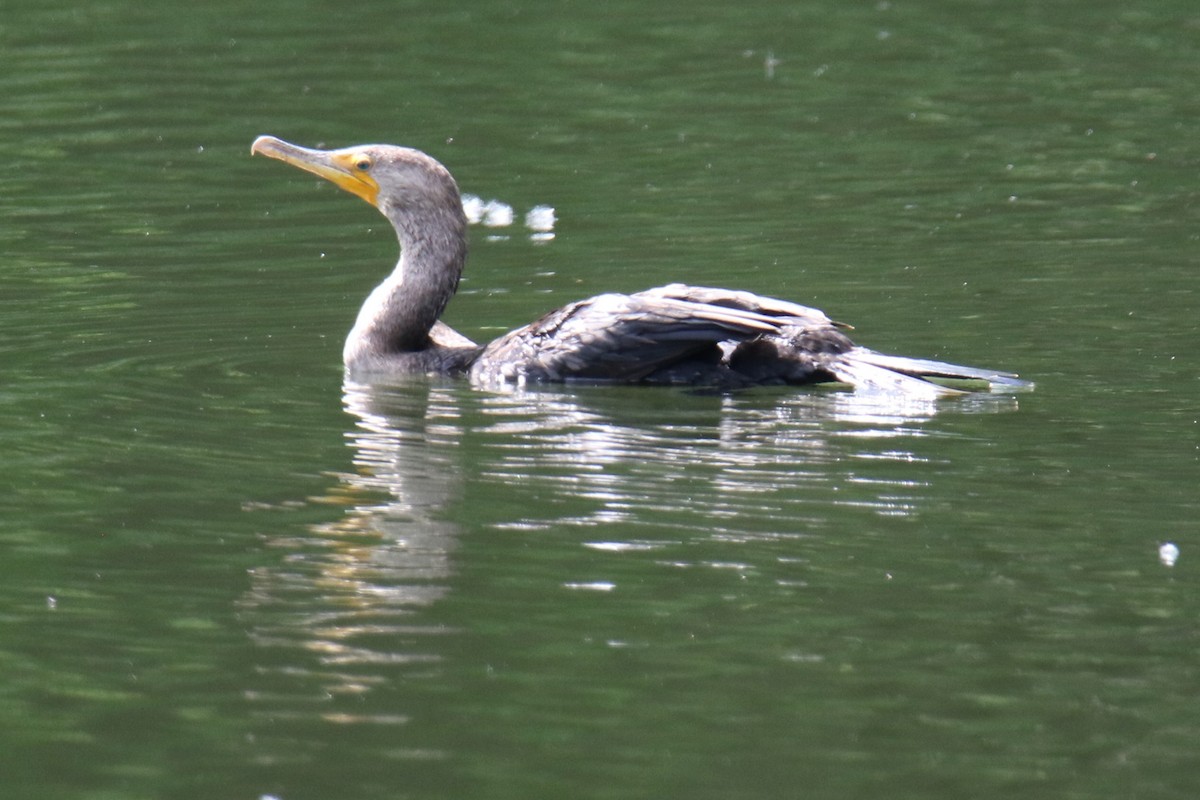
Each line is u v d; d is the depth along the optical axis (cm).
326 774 757
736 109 2286
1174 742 779
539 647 870
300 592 932
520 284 1648
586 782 749
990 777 752
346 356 1405
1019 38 2609
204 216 1884
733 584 936
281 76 2384
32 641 880
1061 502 1043
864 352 1320
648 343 1302
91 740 787
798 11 2747
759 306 1316
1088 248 1719
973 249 1728
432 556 977
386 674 844
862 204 1905
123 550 989
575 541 995
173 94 2302
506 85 2378
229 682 837
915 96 2339
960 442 1159
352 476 1106
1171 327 1452
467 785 747
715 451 1148
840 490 1069
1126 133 2166
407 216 1423
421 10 2720
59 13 2664
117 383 1327
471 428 1210
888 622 891
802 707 812
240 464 1133
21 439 1182
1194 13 2720
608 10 2738
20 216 1864
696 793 740
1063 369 1339
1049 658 854
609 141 2158
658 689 828
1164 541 983
